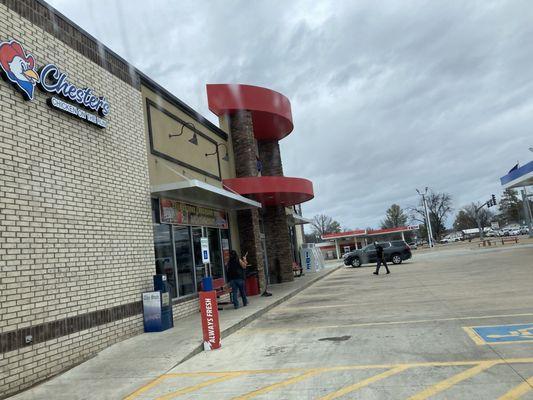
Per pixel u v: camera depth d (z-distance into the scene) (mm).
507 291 12484
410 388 5184
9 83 7242
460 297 12195
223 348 8328
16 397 6121
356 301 13562
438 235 104062
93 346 8312
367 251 34312
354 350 7246
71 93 8656
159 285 10438
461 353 6496
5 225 6754
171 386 6125
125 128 10781
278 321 11047
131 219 10453
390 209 123812
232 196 14055
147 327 10125
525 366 5645
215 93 19344
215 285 15094
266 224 23250
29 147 7492
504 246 41531
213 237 16203
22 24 7793
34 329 6965
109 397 5824
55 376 7102
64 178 8281
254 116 20625
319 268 33844
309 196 20781
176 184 11414
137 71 11734
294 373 6227
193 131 15281
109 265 9273
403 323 9164
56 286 7617
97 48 10078
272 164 24672
